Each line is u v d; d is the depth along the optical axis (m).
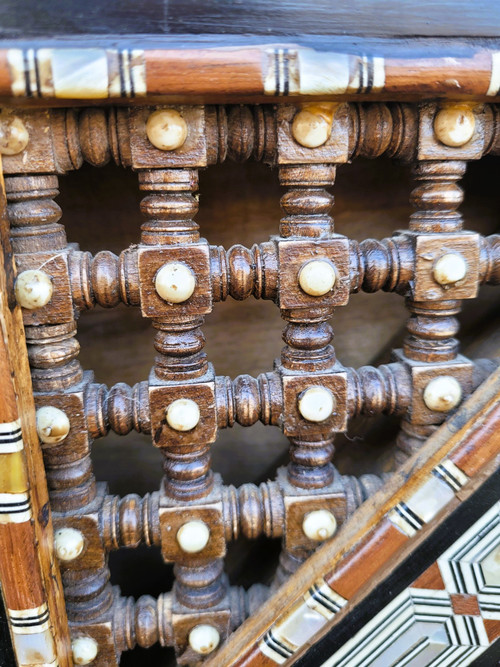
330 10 0.08
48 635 0.09
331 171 0.09
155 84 0.07
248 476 0.15
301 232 0.09
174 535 0.10
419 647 0.10
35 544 0.09
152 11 0.08
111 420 0.10
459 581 0.10
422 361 0.11
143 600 0.11
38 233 0.09
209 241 0.13
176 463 0.10
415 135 0.09
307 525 0.10
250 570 0.14
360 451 0.14
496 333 0.13
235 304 0.14
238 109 0.09
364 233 0.13
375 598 0.10
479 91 0.08
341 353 0.14
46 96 0.07
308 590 0.10
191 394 0.10
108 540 0.10
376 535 0.09
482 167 0.13
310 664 0.10
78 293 0.09
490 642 0.10
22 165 0.08
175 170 0.09
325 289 0.09
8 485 0.08
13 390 0.08
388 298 0.14
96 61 0.07
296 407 0.10
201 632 0.11
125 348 0.13
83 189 0.12
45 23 0.07
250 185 0.12
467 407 0.10
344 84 0.08
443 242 0.10
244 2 0.08
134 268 0.09
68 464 0.10
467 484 0.09
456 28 0.08
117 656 0.11
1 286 0.08
